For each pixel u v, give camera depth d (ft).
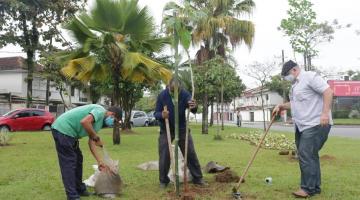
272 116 21.91
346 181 24.84
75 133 19.48
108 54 50.60
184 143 22.99
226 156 37.91
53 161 33.96
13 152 41.45
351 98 188.96
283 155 38.40
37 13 98.68
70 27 50.57
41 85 146.51
